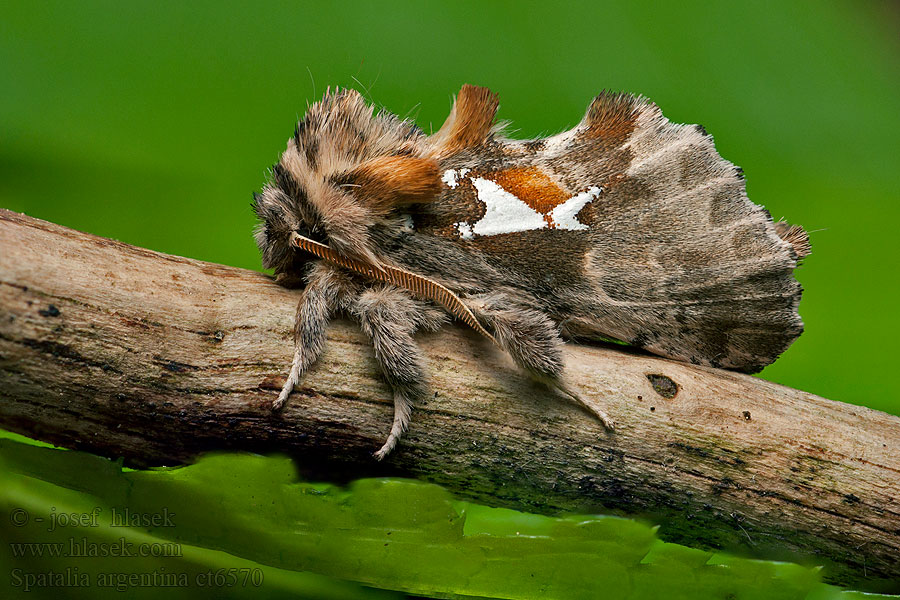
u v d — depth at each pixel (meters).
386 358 0.13
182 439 0.13
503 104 0.15
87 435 0.13
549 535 0.13
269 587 0.13
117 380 0.13
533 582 0.13
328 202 0.13
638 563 0.13
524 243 0.13
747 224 0.13
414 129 0.13
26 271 0.13
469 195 0.13
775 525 0.13
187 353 0.13
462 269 0.13
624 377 0.13
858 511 0.13
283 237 0.13
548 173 0.13
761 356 0.13
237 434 0.13
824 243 0.15
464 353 0.13
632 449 0.13
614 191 0.13
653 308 0.13
